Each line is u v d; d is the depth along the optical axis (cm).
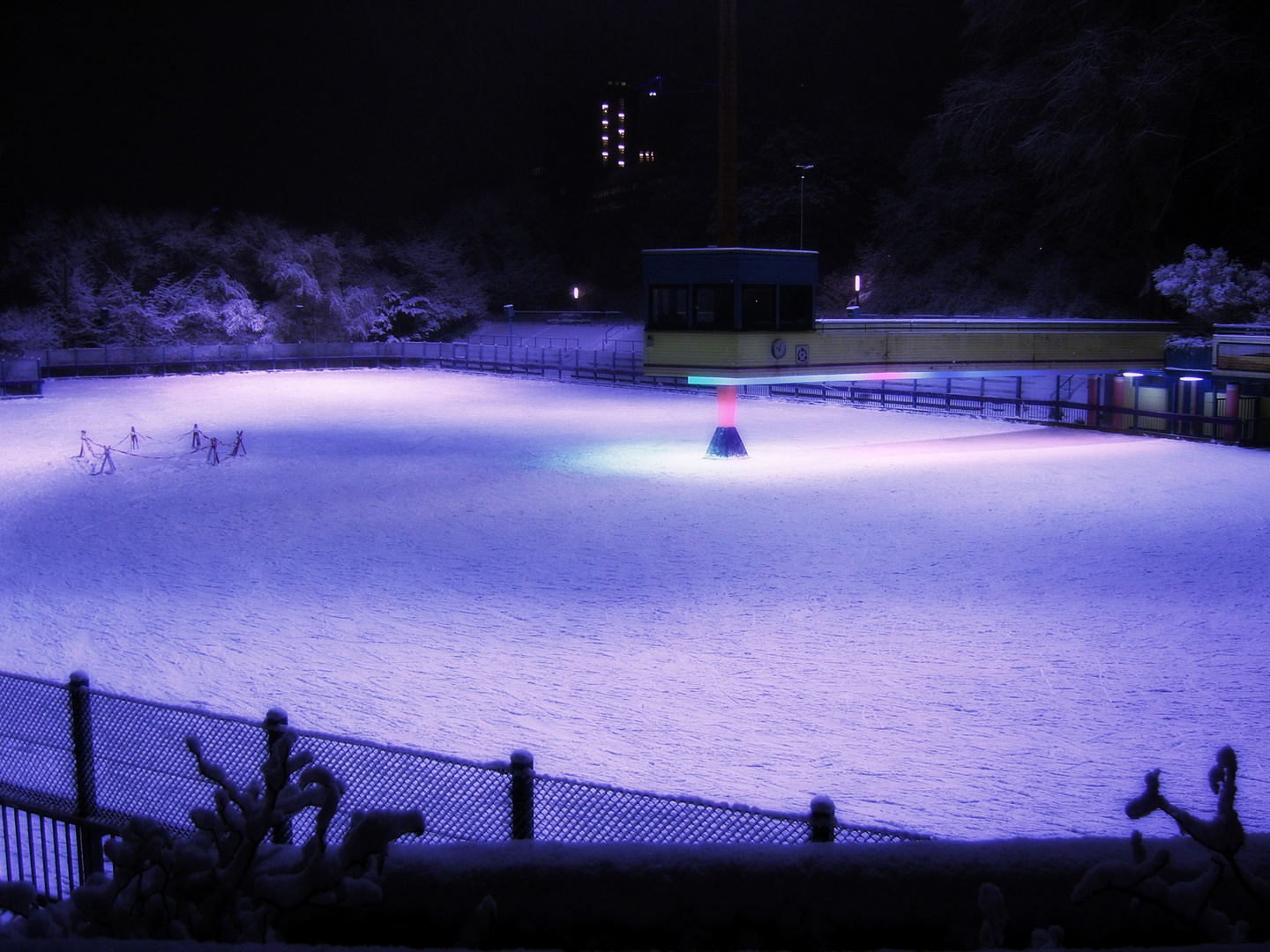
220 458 4016
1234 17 5684
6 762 943
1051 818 1063
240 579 2222
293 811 269
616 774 1189
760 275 3728
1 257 8594
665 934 269
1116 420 4653
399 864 274
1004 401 5097
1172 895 245
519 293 10600
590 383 7088
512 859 275
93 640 1781
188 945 223
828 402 5812
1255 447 4088
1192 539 2495
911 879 267
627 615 1911
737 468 3703
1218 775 262
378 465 3847
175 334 8625
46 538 2658
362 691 1500
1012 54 6631
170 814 845
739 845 278
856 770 1200
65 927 262
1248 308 4591
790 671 1580
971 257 7575
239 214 9406
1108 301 6750
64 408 5534
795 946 268
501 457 4044
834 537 2588
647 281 3831
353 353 8162
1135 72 5662
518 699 1461
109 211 9062
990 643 1711
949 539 2539
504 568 2308
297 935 271
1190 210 6288
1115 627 1800
